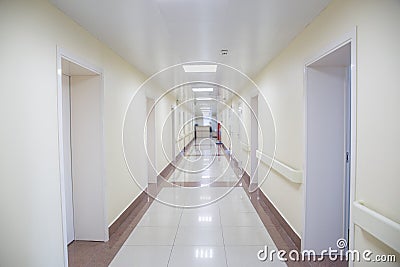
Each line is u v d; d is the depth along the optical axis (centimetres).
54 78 201
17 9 163
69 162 302
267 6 213
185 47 330
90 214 311
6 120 154
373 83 152
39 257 182
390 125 138
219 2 207
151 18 236
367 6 157
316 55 232
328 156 260
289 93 316
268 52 356
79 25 246
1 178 151
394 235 129
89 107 299
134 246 302
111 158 332
